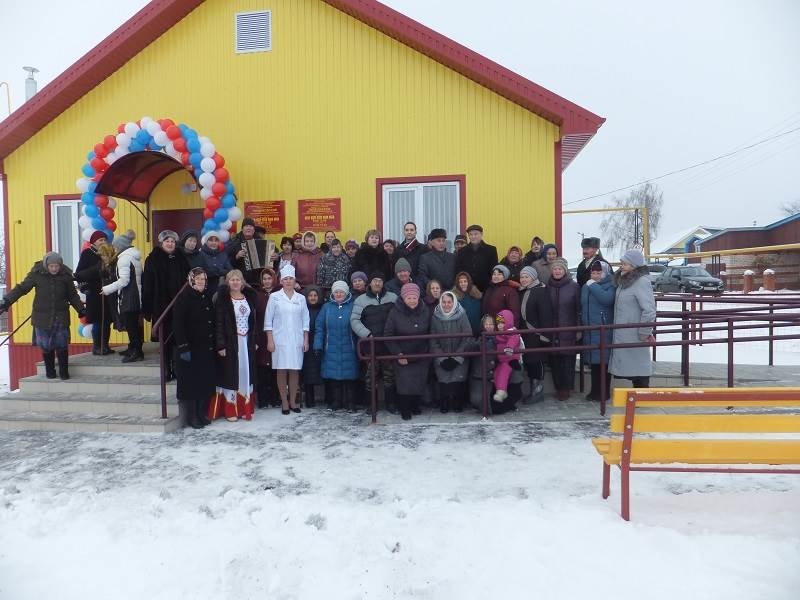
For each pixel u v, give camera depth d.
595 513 3.84
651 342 6.03
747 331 15.21
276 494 4.44
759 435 5.41
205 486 4.64
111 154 8.09
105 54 8.70
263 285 6.85
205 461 5.24
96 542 3.79
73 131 9.26
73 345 9.22
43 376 7.27
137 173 8.54
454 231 8.54
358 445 5.57
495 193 8.41
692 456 3.69
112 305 7.46
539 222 8.34
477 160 8.43
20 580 3.41
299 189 8.80
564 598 3.00
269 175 8.84
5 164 9.47
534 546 3.48
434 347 6.46
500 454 5.21
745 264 35.19
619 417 3.74
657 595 2.99
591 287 6.75
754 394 3.58
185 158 7.93
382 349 6.64
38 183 9.38
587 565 3.27
